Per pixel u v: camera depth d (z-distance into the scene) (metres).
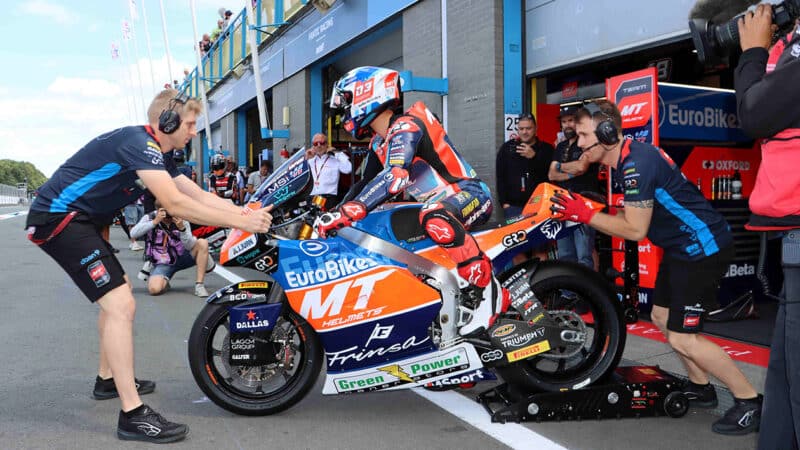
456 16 7.68
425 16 8.35
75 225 3.24
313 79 13.03
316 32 12.08
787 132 2.12
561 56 6.71
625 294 4.69
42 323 5.86
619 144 3.35
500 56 7.11
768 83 2.05
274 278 3.44
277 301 3.49
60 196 3.22
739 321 5.66
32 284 8.24
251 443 3.16
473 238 3.33
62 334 5.43
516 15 7.16
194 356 3.46
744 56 2.21
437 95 8.18
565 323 3.63
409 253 3.49
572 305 3.92
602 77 7.29
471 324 3.48
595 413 3.47
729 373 3.25
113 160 3.25
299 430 3.35
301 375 3.58
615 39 6.03
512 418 3.41
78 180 3.24
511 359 3.53
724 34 2.34
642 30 5.74
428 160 3.52
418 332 3.47
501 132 7.15
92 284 3.24
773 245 6.48
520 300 3.59
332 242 3.47
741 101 2.16
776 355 2.17
